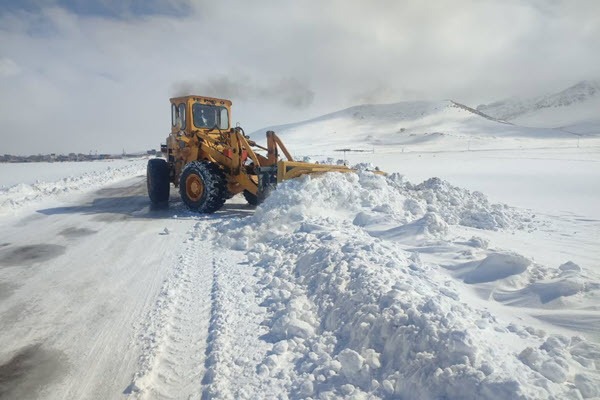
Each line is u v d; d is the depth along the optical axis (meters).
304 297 3.45
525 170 17.94
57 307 3.57
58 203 9.48
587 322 2.80
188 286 4.02
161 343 2.94
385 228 5.43
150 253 5.18
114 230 6.52
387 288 2.99
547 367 2.19
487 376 2.02
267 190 7.42
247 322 3.21
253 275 4.22
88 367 2.67
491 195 10.49
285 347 2.77
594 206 8.46
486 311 3.04
